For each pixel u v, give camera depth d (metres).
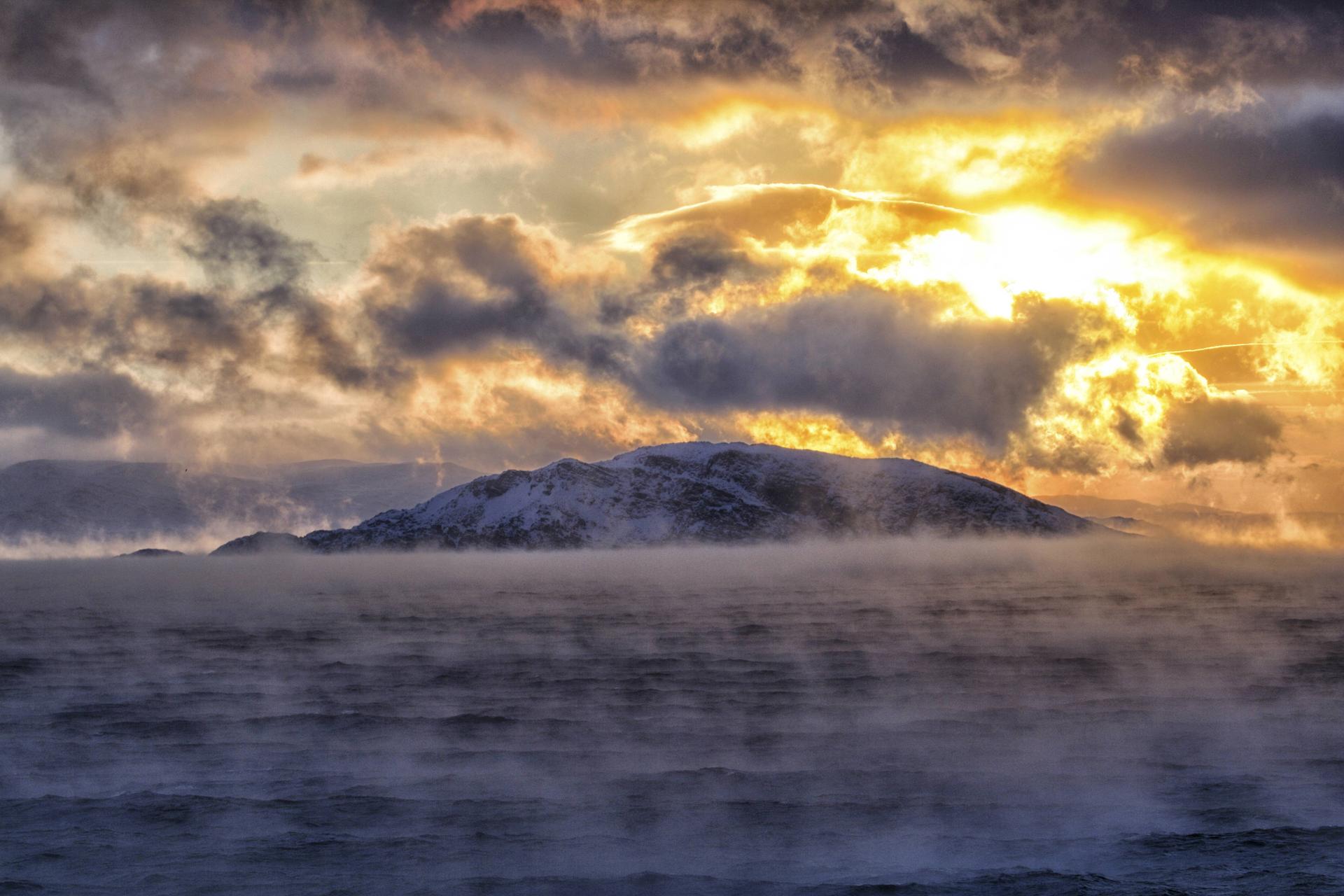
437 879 56.59
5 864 59.06
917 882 54.44
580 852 61.22
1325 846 58.41
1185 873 54.69
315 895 54.31
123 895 54.56
